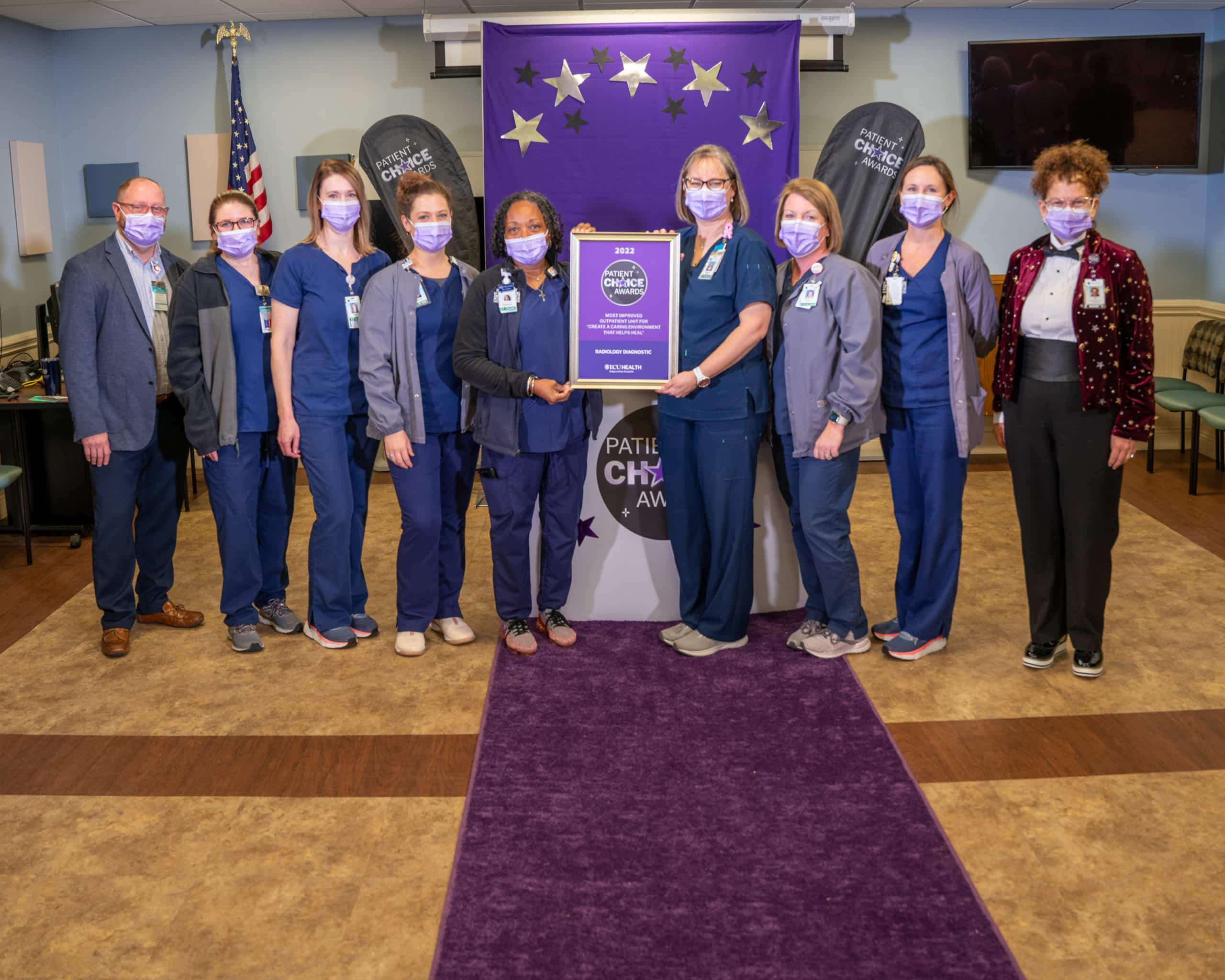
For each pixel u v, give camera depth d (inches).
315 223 145.2
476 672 146.9
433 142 239.8
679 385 137.6
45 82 263.3
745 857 103.1
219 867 103.7
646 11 233.6
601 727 129.6
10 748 127.7
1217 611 165.5
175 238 274.5
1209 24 265.6
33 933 94.3
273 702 139.0
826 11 237.5
